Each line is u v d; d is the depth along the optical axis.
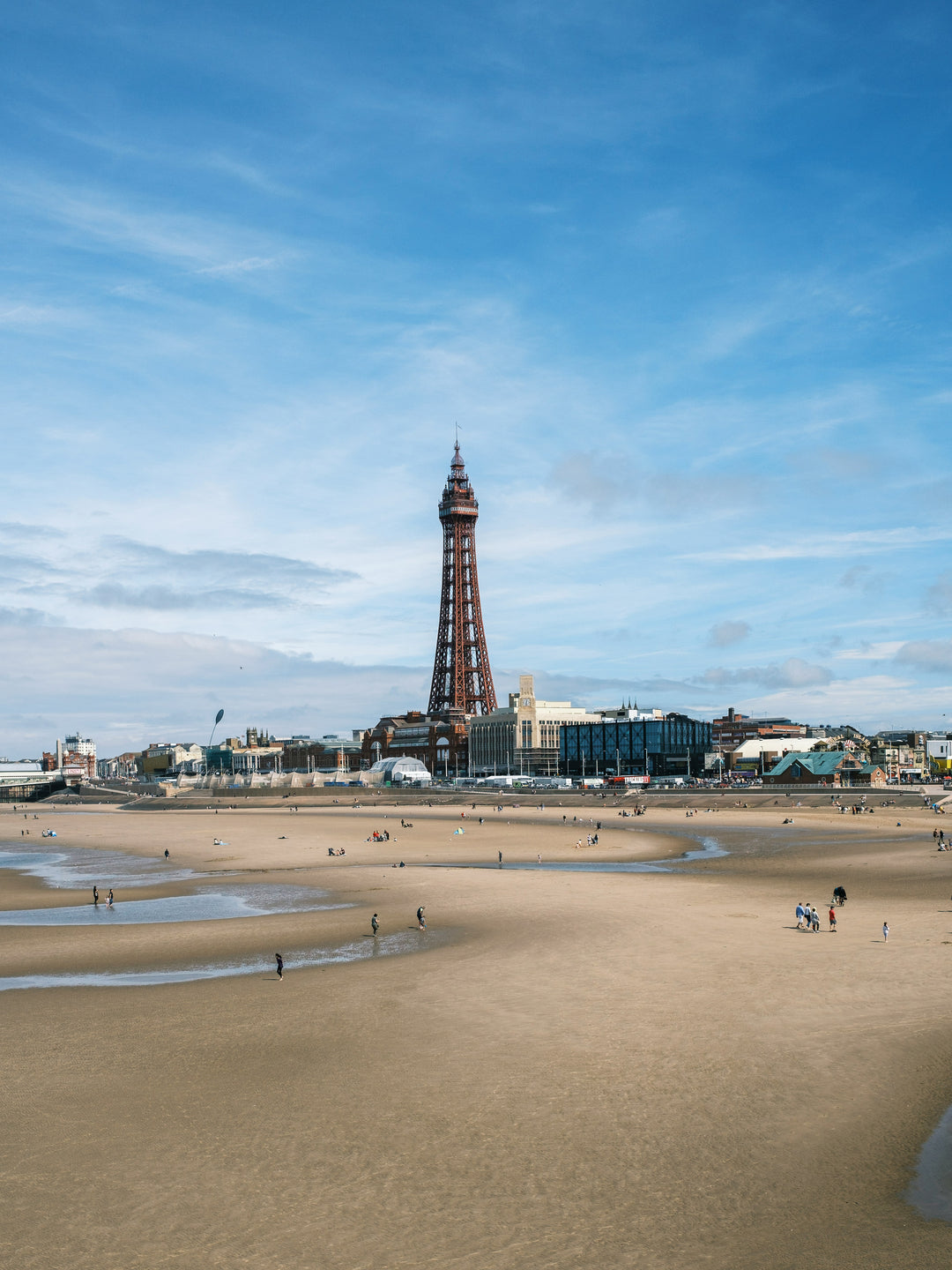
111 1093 36.34
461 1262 24.72
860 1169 29.28
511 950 59.31
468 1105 34.47
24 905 87.50
